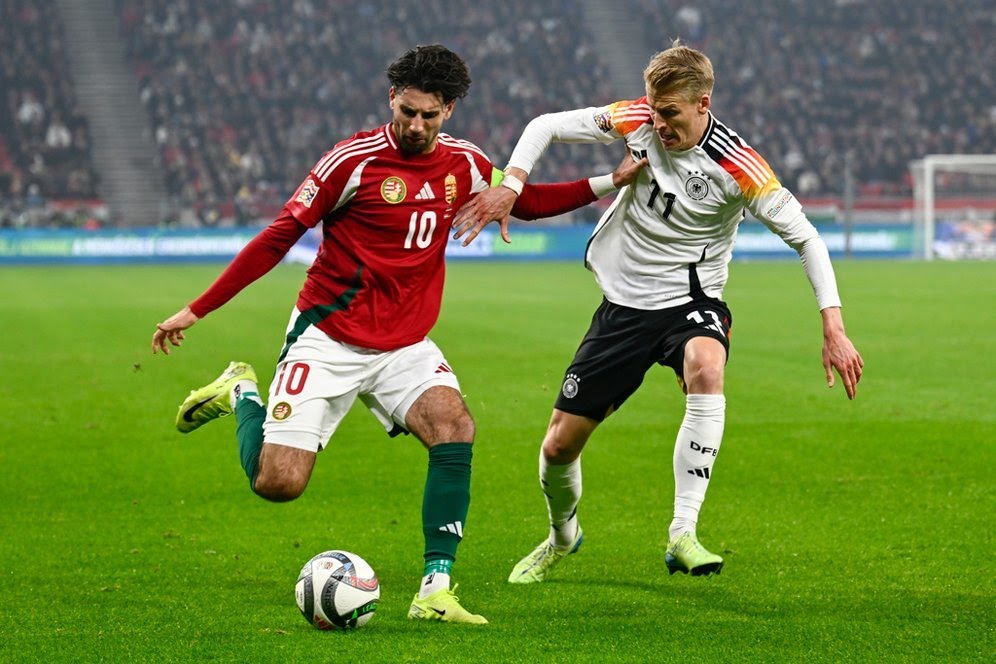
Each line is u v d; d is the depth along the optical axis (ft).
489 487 87.04
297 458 55.67
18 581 61.77
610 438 104.88
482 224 58.13
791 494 82.99
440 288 57.88
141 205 480.23
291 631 51.52
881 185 510.17
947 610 54.54
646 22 573.74
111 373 148.56
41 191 462.19
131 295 282.56
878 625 51.98
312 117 511.81
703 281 62.18
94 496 84.69
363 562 52.39
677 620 53.21
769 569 63.41
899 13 580.30
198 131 496.64
